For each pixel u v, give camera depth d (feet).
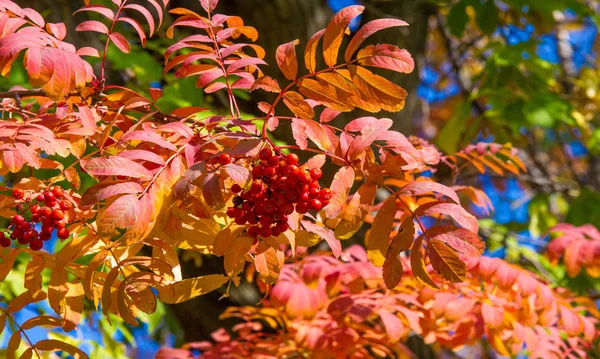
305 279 5.13
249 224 3.60
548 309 5.19
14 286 7.04
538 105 9.82
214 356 5.82
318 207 3.51
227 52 3.85
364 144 3.53
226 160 3.51
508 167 5.52
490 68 10.32
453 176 5.65
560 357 5.76
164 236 3.77
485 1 9.98
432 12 9.71
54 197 3.72
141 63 7.32
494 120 10.46
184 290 3.70
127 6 4.07
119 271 3.81
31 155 3.59
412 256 3.57
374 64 3.47
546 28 12.21
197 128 3.85
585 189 11.08
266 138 3.56
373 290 5.53
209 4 4.09
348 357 5.58
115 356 7.48
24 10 3.86
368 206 3.57
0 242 3.69
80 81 3.59
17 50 3.54
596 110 12.35
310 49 3.50
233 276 3.75
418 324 5.16
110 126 3.70
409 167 3.67
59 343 3.95
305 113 3.61
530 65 10.34
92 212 3.76
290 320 5.41
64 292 3.85
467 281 5.43
